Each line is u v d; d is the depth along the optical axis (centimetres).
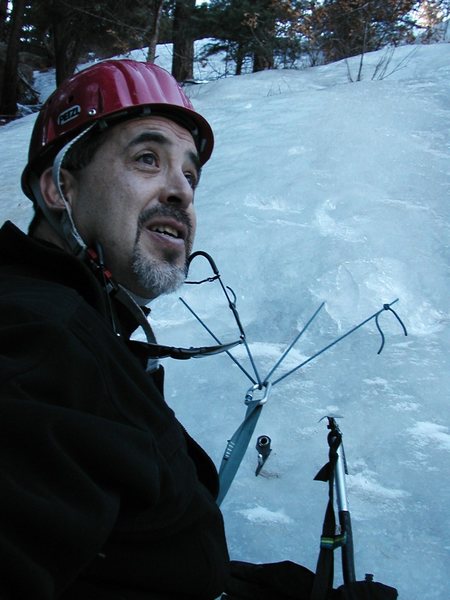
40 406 82
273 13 1141
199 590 112
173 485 104
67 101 130
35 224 133
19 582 73
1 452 78
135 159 128
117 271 127
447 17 1091
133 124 130
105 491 88
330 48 1135
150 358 129
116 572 101
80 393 90
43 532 76
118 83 129
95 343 98
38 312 92
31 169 132
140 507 97
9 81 1587
